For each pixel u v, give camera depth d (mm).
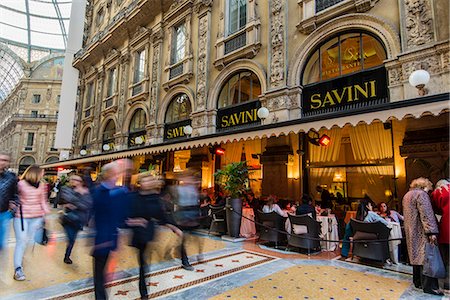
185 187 4691
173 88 12258
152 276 4176
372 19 6645
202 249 5957
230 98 10102
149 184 3461
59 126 19766
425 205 3588
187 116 11742
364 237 4914
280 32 8438
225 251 5820
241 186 7117
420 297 3480
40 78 43375
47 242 6230
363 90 6672
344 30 7238
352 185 7871
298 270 4555
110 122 17188
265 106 8445
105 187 2992
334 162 8008
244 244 6539
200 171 10602
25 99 41656
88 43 21406
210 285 3818
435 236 3502
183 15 12367
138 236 3342
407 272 4500
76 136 20672
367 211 5410
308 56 7957
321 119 5461
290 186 8031
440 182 3869
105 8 20312
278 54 8391
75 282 3889
